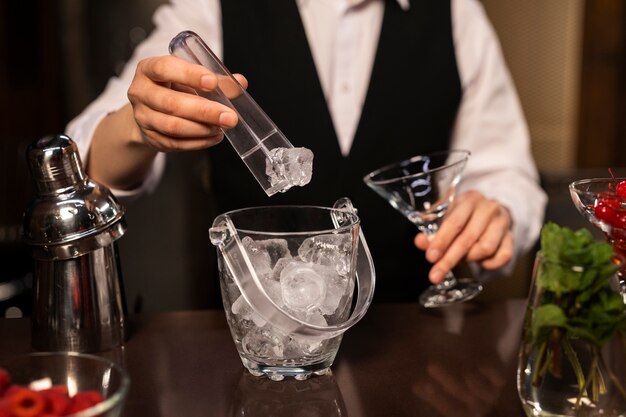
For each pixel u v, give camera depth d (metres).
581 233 0.80
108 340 1.08
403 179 1.33
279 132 0.99
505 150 1.84
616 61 3.01
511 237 1.37
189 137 1.08
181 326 1.18
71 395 0.79
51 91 2.93
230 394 0.94
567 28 2.99
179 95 1.03
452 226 1.29
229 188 1.75
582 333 0.77
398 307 1.28
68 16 2.85
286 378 0.98
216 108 0.98
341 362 1.04
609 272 0.75
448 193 1.37
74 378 0.79
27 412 0.69
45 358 0.80
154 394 0.94
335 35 1.74
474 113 1.84
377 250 1.78
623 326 0.77
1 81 2.91
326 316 0.92
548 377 0.80
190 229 2.82
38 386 0.80
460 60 1.82
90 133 1.40
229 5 1.70
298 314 0.88
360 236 0.97
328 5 1.74
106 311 1.08
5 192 2.94
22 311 2.50
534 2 3.00
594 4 2.98
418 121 1.77
